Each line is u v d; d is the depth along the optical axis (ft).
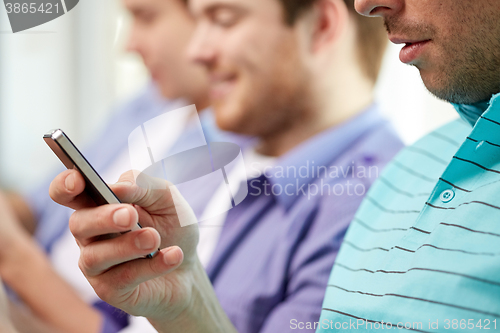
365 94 3.32
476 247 1.26
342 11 3.21
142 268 1.25
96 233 1.18
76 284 4.06
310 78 3.33
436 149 1.79
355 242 1.79
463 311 1.22
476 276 1.22
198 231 1.48
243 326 2.92
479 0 1.27
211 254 3.35
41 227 4.79
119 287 1.28
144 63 4.67
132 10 4.53
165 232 1.41
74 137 5.83
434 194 1.44
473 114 1.54
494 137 1.33
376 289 1.47
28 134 6.04
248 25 3.38
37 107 5.99
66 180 1.14
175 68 4.39
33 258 3.58
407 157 1.88
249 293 2.96
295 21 3.27
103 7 5.60
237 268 3.14
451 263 1.28
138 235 1.17
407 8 1.38
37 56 5.92
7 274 3.47
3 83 5.97
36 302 3.36
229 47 3.48
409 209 1.65
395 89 3.64
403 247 1.45
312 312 2.63
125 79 5.51
